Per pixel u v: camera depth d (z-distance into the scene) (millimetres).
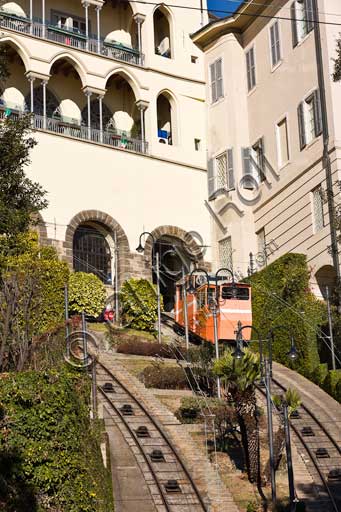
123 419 29000
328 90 41625
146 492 24703
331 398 33969
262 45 47688
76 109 48938
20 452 20188
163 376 33562
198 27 52125
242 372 26922
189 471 26312
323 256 40781
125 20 51750
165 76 49938
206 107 50688
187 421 30031
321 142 41750
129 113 50906
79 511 20688
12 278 29750
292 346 27281
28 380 21188
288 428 24812
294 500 23891
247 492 25703
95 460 23359
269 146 46375
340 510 24859
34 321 31125
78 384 27062
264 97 47188
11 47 45750
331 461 28219
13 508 19438
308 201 42344
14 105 46688
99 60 48031
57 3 49688
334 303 38062
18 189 29000
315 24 43000
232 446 28656
